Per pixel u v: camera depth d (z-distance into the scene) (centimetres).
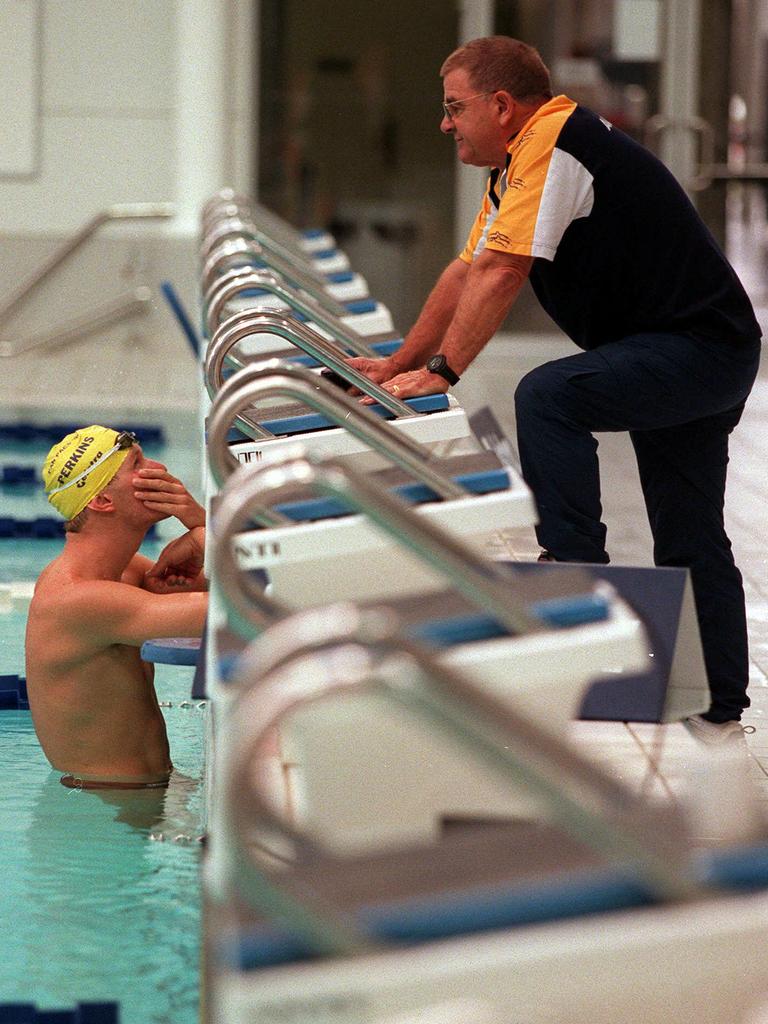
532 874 561
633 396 1302
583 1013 599
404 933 535
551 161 1293
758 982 548
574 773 524
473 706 518
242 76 4741
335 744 766
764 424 3581
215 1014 616
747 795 668
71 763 1378
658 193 1311
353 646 537
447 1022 520
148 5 4709
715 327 1320
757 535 2409
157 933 1029
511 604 718
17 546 2545
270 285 1667
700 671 1083
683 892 542
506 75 1339
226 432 970
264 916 548
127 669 1364
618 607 764
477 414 1591
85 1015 899
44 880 1119
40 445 3378
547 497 1305
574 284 1351
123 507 1336
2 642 1892
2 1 4666
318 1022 517
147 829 1241
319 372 1470
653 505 1378
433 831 782
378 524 691
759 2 4650
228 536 727
